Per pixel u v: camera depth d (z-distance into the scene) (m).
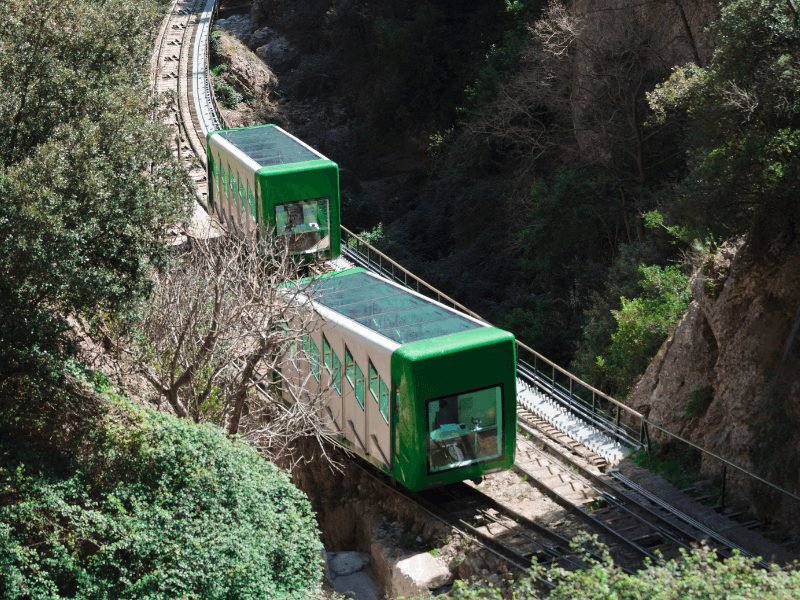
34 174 15.16
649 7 39.22
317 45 79.88
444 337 19.17
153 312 19.73
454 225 52.94
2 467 14.82
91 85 17.97
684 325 23.08
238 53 75.62
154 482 15.40
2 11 17.61
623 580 11.59
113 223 15.95
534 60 46.41
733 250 21.95
